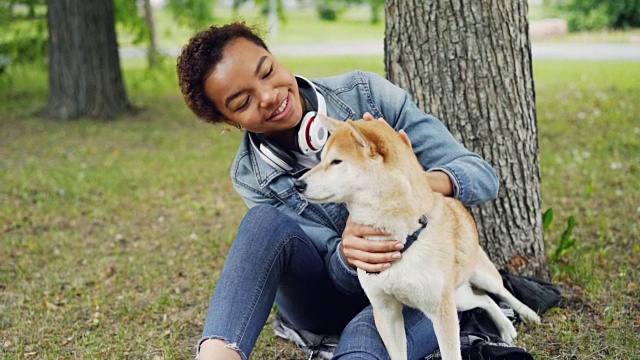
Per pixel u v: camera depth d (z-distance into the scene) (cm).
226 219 618
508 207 390
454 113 381
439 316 271
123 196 698
